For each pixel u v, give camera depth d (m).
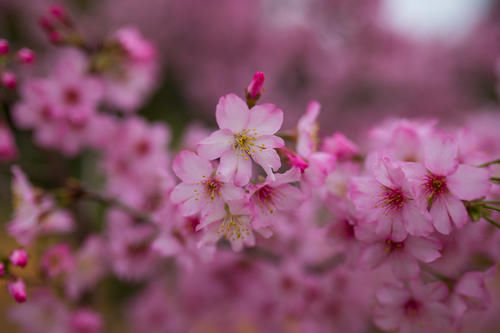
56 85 0.46
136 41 0.47
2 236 0.47
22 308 0.46
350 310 0.47
